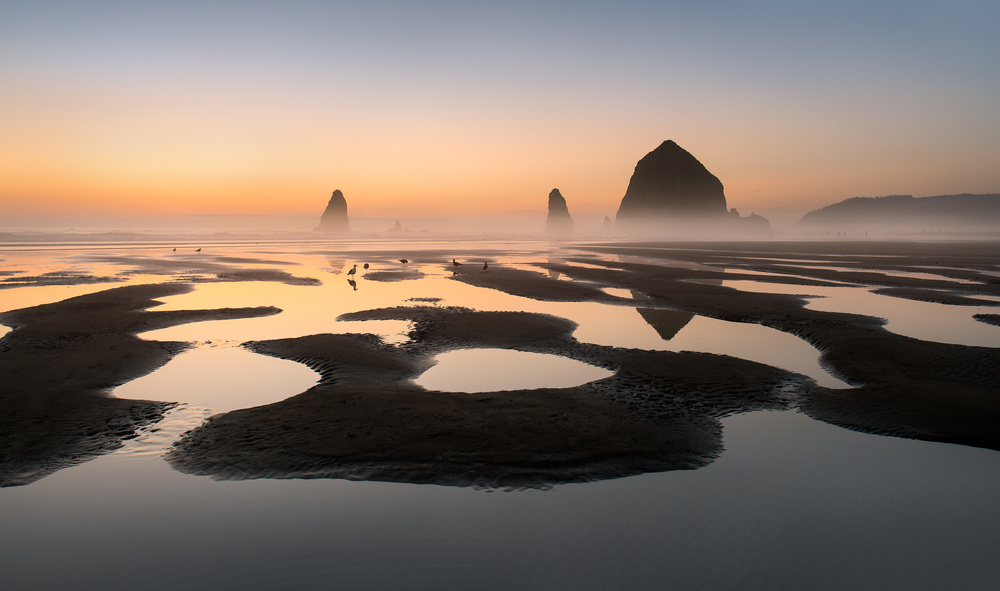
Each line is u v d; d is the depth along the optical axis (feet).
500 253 232.53
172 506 22.72
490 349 51.52
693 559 19.49
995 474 26.05
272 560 19.22
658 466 26.53
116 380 40.29
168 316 67.10
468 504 22.94
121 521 21.59
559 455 27.07
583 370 44.50
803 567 19.12
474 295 89.61
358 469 25.54
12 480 24.67
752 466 26.81
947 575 18.75
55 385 38.32
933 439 29.86
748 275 125.59
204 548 19.89
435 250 259.80
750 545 20.38
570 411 33.24
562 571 18.74
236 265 152.46
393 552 19.71
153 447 28.48
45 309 70.95
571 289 96.27
